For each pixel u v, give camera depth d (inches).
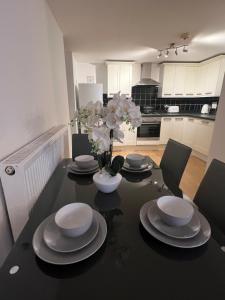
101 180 40.7
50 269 22.9
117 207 37.2
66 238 26.8
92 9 73.7
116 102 36.6
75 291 20.3
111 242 27.6
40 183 50.2
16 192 38.4
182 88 179.2
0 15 37.5
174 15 78.9
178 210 33.2
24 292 20.2
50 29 75.6
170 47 125.6
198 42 114.6
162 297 19.8
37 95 59.4
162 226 29.5
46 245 25.6
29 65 52.8
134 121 37.5
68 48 129.0
